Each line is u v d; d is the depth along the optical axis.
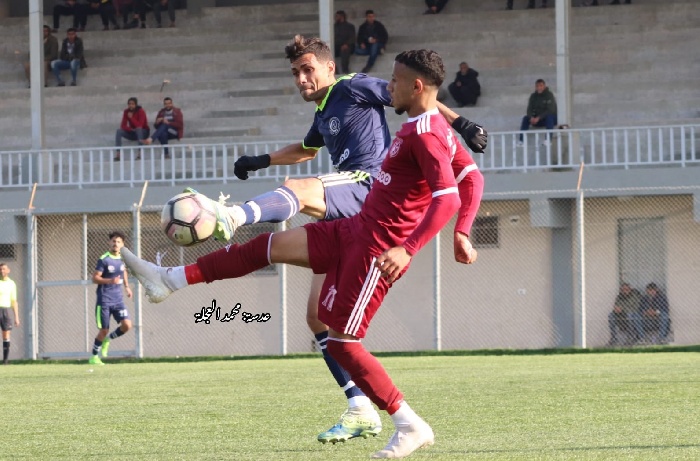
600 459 13.19
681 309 47.12
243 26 71.81
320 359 42.34
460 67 62.38
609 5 66.69
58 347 50.75
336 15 66.25
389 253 12.37
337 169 15.99
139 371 35.97
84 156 64.31
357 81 15.62
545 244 48.91
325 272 13.30
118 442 16.38
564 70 53.69
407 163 12.82
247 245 13.19
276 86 66.56
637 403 20.52
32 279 47.03
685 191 46.25
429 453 14.07
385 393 13.12
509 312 49.16
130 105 62.06
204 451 15.08
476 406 20.66
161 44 72.12
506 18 68.06
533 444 14.84
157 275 13.21
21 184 53.50
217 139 62.12
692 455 13.43
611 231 48.00
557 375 28.62
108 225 50.94
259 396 24.19
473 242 49.69
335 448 15.17
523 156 50.59
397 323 50.06
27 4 77.38
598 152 57.25
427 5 69.69
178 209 12.98
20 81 71.25
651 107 59.47
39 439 16.92
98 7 74.19
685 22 64.69
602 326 47.88
